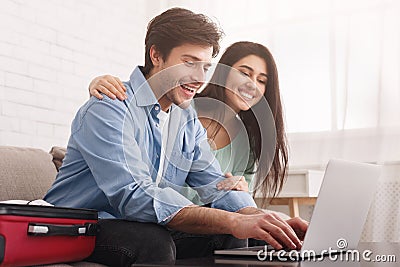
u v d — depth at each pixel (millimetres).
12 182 2053
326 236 1287
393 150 3258
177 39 1423
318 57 3523
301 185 3080
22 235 1158
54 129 3145
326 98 3486
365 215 1447
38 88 3061
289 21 3625
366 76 3365
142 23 3859
